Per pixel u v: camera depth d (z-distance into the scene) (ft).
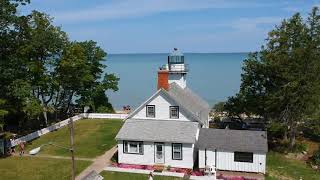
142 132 144.36
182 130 142.72
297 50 155.02
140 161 143.74
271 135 182.70
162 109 149.38
